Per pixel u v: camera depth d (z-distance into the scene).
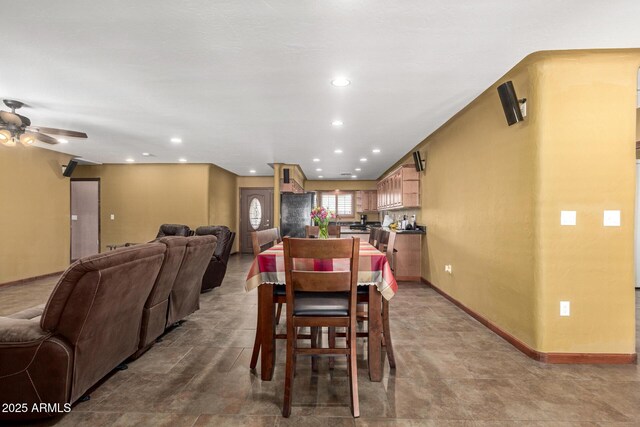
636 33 2.03
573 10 1.79
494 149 2.92
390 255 2.56
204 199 7.16
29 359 1.54
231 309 3.64
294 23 1.95
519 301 2.55
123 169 7.26
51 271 5.71
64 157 6.04
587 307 2.32
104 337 1.83
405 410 1.73
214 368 2.21
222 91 3.00
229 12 1.84
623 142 2.31
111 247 6.58
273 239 3.21
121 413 1.68
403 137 4.74
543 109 2.34
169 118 3.82
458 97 3.15
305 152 5.83
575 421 1.63
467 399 1.83
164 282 2.45
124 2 1.75
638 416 1.68
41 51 2.27
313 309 1.83
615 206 2.32
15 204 5.07
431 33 2.04
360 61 2.43
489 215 3.01
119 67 2.52
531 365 2.27
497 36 2.08
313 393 1.90
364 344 2.67
